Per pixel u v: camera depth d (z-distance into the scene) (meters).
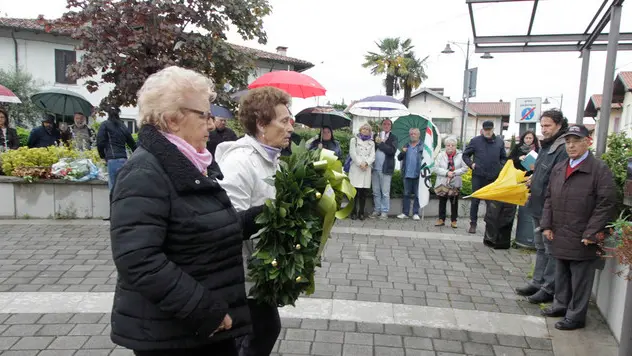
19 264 5.21
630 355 2.97
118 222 1.56
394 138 8.72
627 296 2.98
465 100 19.80
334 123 8.25
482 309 4.35
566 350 3.56
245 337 2.41
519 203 4.44
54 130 9.45
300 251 2.11
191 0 7.08
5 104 20.97
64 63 23.80
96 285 4.61
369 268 5.51
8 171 7.57
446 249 6.54
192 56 7.05
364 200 8.51
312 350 3.44
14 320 3.77
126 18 6.74
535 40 6.31
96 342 3.44
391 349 3.51
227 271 1.80
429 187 8.65
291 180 2.10
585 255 3.79
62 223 7.22
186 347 1.69
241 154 2.28
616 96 18.62
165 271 1.55
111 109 7.42
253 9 7.50
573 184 3.83
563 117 4.76
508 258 6.16
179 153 1.69
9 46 22.84
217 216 1.75
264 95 2.33
